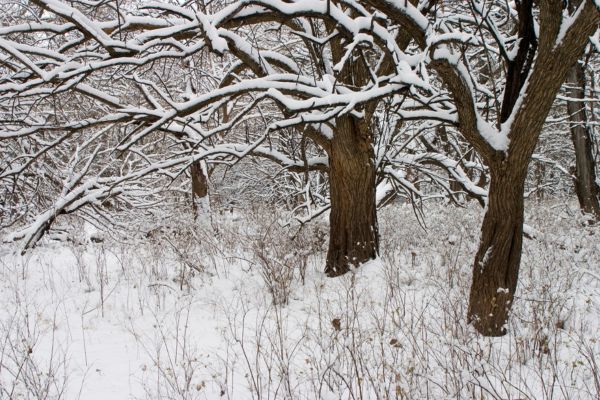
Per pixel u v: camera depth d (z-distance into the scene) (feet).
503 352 14.71
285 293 19.94
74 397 12.76
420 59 16.35
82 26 16.81
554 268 18.97
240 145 24.34
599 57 34.91
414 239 27.78
